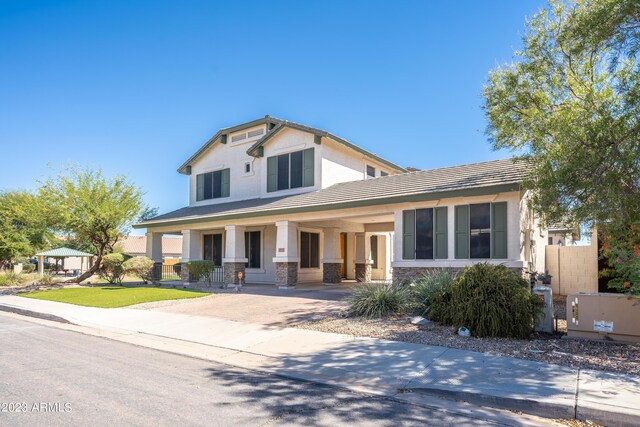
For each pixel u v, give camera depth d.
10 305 16.06
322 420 5.17
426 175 16.81
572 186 8.35
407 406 5.73
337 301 14.62
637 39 8.41
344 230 22.72
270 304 14.30
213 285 21.11
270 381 6.79
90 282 25.77
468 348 8.26
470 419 5.30
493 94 13.37
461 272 13.45
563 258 16.27
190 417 5.18
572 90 11.42
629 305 8.48
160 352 8.90
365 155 22.80
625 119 7.86
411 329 9.89
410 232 14.82
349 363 7.60
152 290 18.94
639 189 8.09
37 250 37.06
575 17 10.20
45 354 8.56
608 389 5.96
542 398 5.63
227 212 20.91
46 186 22.05
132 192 23.69
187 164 26.97
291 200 19.55
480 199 13.37
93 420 5.02
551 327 9.52
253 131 23.89
